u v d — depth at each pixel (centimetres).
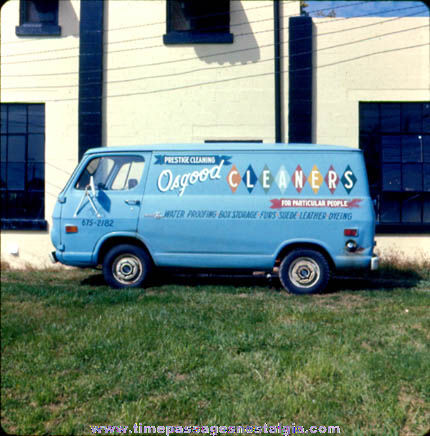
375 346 569
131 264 828
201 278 946
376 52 1070
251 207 798
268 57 1082
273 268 812
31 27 1112
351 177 793
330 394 460
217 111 1091
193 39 1090
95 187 830
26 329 633
